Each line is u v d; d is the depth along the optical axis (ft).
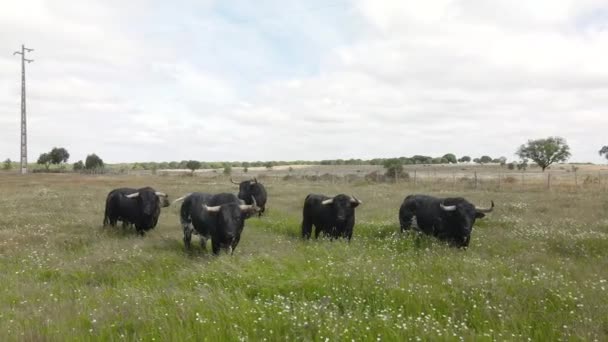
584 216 58.08
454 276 27.84
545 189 104.01
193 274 28.99
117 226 53.31
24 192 104.47
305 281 25.70
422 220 46.01
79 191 106.83
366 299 23.61
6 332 19.42
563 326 19.85
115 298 24.84
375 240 44.96
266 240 45.01
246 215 39.83
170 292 25.38
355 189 113.80
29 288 27.78
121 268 32.78
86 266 33.04
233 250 39.14
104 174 230.89
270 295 24.50
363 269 27.78
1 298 25.93
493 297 23.59
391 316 20.53
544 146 225.15
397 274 27.78
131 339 19.06
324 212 46.60
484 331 19.60
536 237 43.68
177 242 44.37
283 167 397.39
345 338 18.30
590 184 117.08
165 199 52.85
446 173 220.64
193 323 20.08
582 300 23.00
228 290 25.23
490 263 32.17
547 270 30.50
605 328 19.99
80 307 23.49
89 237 45.24
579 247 39.17
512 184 123.13
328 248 37.76
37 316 21.99
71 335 19.25
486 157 417.49
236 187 124.06
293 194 101.45
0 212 65.87
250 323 19.76
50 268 33.47
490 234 46.29
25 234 46.26
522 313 21.56
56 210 68.90
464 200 42.98
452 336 18.40
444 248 38.91
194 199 42.11
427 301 22.91
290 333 18.95
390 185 126.21
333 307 22.61
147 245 41.19
